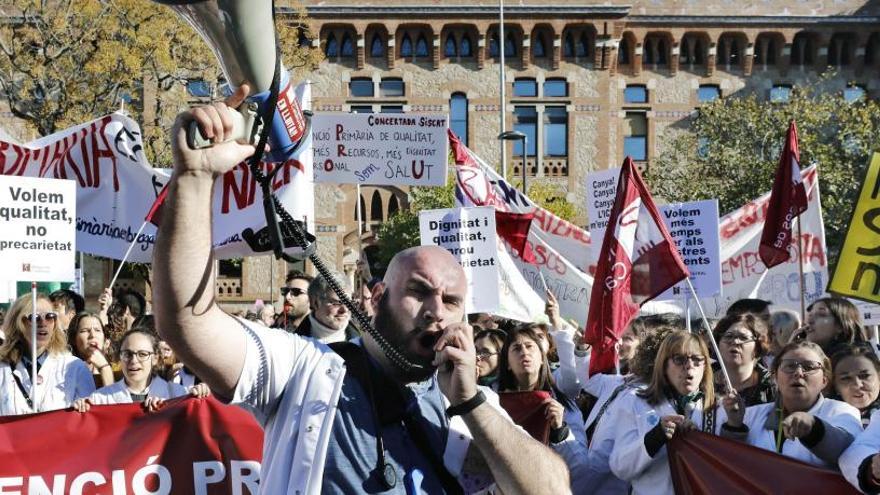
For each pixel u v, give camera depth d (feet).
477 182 32.83
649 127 131.44
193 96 103.81
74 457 16.12
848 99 132.36
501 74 107.65
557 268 36.70
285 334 8.55
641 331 25.46
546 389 20.21
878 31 131.23
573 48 129.49
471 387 8.18
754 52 131.85
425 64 128.77
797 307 34.63
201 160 7.18
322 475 8.12
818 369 16.60
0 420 16.16
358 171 29.19
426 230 27.84
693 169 119.55
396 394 8.66
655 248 22.02
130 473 16.22
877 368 17.85
